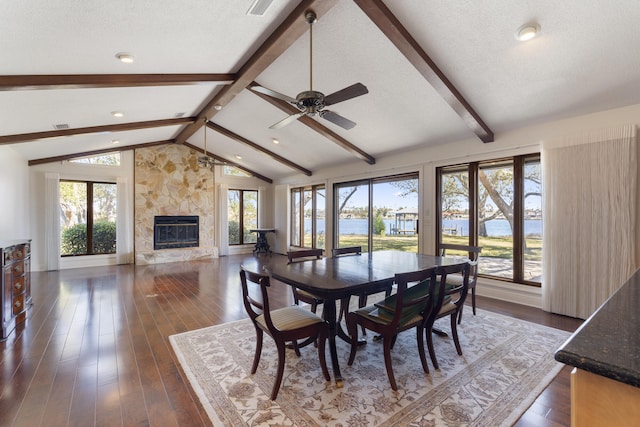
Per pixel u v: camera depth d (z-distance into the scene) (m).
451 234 4.93
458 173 4.83
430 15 2.59
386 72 3.50
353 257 3.45
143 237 7.38
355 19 2.84
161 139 7.38
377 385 2.14
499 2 2.39
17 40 2.24
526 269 4.09
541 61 2.89
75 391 2.05
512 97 3.47
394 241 5.95
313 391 2.07
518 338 2.91
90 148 6.37
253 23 2.75
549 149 3.66
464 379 2.21
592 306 3.34
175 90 4.14
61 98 3.52
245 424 1.74
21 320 3.40
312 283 2.18
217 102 4.75
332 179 7.27
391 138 5.12
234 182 9.09
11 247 3.12
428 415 1.82
